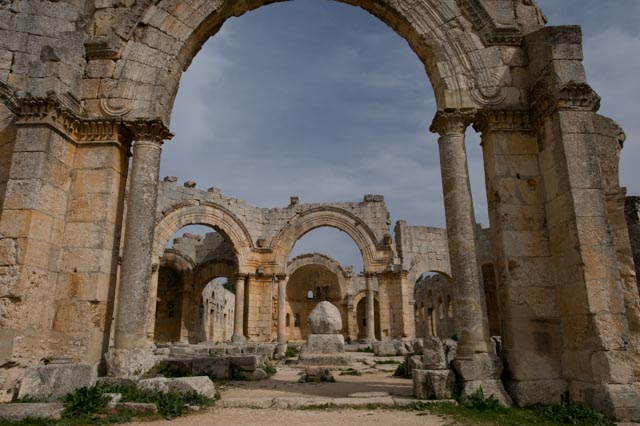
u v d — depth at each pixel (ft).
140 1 40.91
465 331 34.24
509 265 35.32
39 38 39.96
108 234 36.78
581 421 26.96
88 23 40.63
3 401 29.45
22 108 34.81
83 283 35.35
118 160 38.65
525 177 37.37
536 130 37.93
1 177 36.70
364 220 118.62
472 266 35.55
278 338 112.16
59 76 36.06
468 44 40.40
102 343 35.40
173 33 41.04
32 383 28.91
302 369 63.21
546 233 36.11
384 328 112.37
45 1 40.88
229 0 42.73
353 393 35.78
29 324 32.17
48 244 34.37
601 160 36.42
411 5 42.01
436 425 25.72
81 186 37.37
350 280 163.43
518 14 41.70
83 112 38.70
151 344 89.30
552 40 36.11
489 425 25.93
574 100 34.40
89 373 30.71
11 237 32.40
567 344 33.01
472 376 32.58
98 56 39.58
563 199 33.65
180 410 28.07
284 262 117.08
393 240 121.80
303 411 29.50
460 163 37.88
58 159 35.76
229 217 113.39
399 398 32.55
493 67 39.73
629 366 29.35
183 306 124.57
